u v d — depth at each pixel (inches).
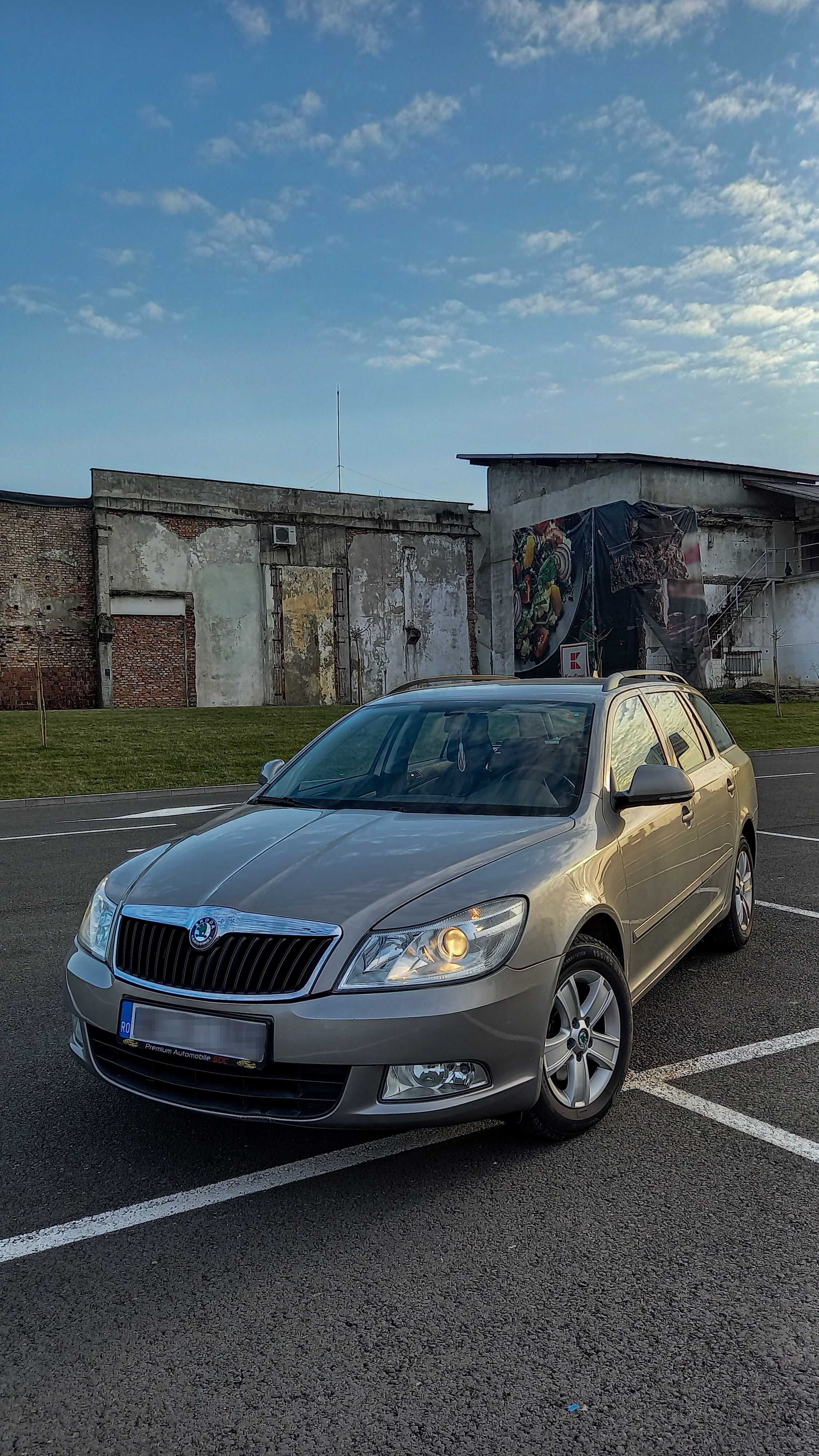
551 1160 131.3
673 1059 167.2
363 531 1528.1
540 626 1515.7
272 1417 84.4
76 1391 88.0
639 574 1349.7
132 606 1343.5
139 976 125.4
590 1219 116.0
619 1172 127.7
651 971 168.6
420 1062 114.4
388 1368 90.4
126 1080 127.2
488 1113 119.7
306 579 1473.9
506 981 120.2
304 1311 99.1
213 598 1401.3
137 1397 87.2
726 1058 167.2
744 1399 85.9
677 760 199.6
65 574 1322.6
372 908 120.1
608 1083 140.3
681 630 1365.7
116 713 1037.8
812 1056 167.5
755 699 1344.7
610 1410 84.7
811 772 674.2
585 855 140.9
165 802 580.1
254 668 1432.1
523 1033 121.8
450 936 118.4
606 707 177.6
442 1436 81.9
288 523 1460.4
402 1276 105.0
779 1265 106.6
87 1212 119.2
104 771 691.4
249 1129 142.2
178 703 1370.6
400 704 193.8
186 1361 91.9
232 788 652.1
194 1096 121.2
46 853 387.9
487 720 178.2
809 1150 134.0
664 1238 112.0
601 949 139.1
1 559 1290.6
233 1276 105.4
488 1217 116.8
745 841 237.5
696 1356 91.6
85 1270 107.2
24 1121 145.7
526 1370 89.7
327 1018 113.7
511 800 156.6
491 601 1636.3
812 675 1419.8
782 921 265.0
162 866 140.1
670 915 176.7
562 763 162.7
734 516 1435.8
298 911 120.3
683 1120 143.3
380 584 1539.1
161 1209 119.7
